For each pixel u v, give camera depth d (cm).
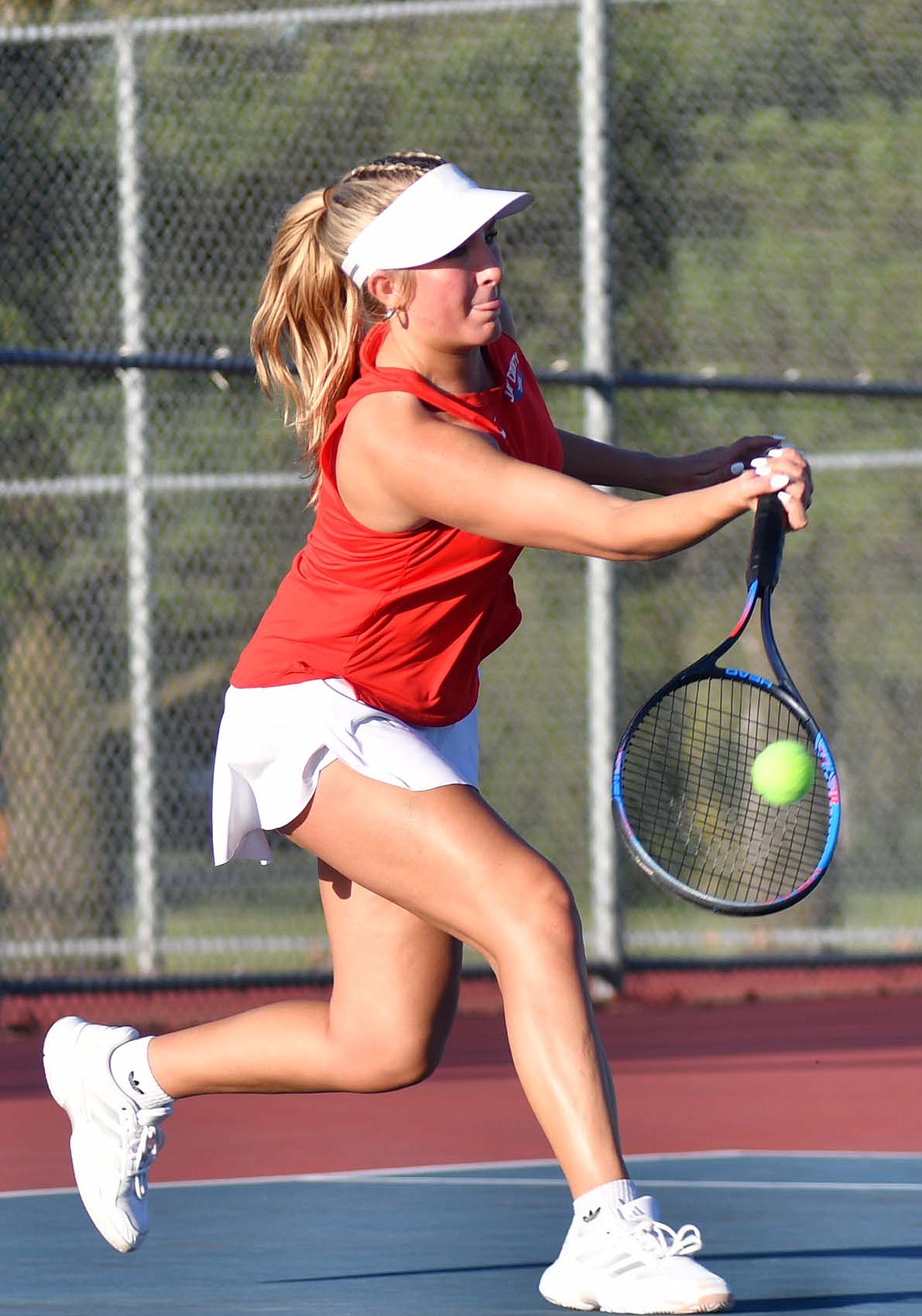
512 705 4119
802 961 3203
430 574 1128
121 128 3309
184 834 3809
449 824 1102
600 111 3034
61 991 2894
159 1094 1255
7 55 3600
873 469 4216
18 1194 1650
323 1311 1134
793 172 3956
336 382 1170
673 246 3959
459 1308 1138
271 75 3566
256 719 1159
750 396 4044
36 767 3791
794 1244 1358
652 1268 1084
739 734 1488
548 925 1085
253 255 3556
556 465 1210
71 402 3675
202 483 3128
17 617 3769
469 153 3625
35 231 3609
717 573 4228
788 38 3881
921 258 4019
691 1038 2927
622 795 1182
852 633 4303
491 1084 2472
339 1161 1855
